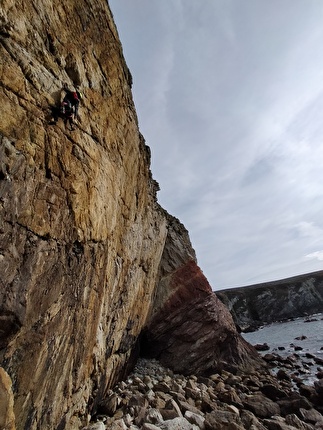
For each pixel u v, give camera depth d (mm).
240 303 70875
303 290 70750
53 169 6180
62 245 6352
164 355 18469
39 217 5559
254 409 11273
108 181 9344
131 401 10422
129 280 13438
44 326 5637
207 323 20125
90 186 7812
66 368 6754
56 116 6527
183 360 18109
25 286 5004
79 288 7273
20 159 5133
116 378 12742
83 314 7613
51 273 5883
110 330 10961
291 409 11414
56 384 6273
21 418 4926
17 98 5379
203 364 18125
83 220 7352
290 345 30578
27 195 5250
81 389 7883
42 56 6371
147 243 17312
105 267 9367
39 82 6090
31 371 5234
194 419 9180
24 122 5449
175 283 21703
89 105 8320
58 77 6855
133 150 13297
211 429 8859
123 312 12820
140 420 8906
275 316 66625
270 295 71438
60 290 6258
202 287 22266
